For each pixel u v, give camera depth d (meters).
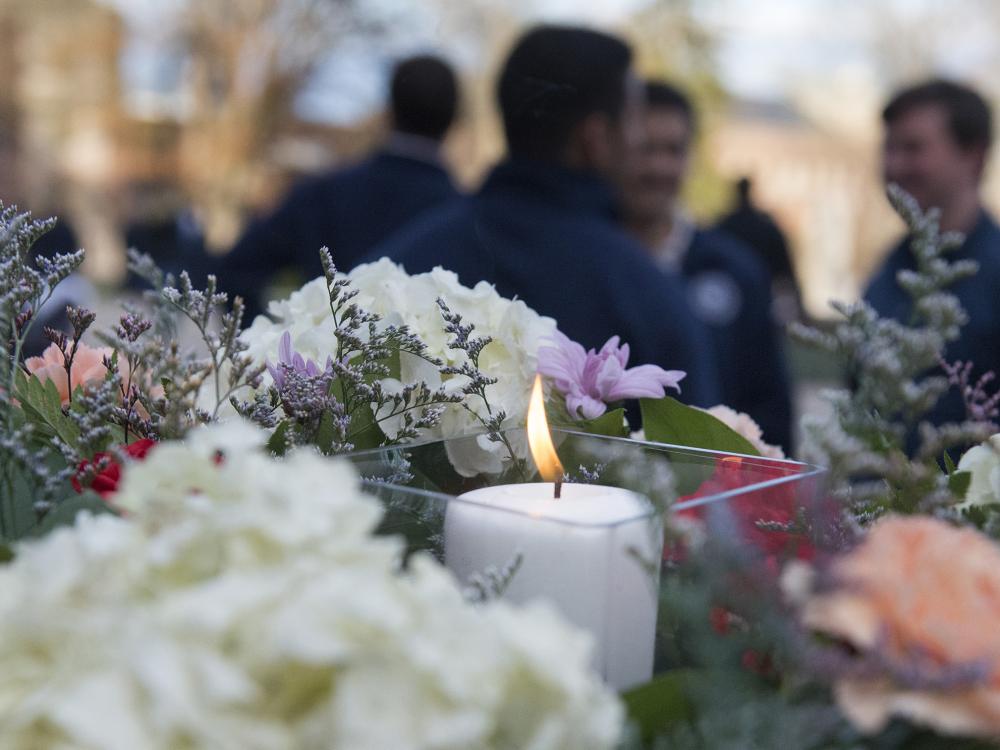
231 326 0.66
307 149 14.71
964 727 0.40
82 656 0.35
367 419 0.72
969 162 2.17
